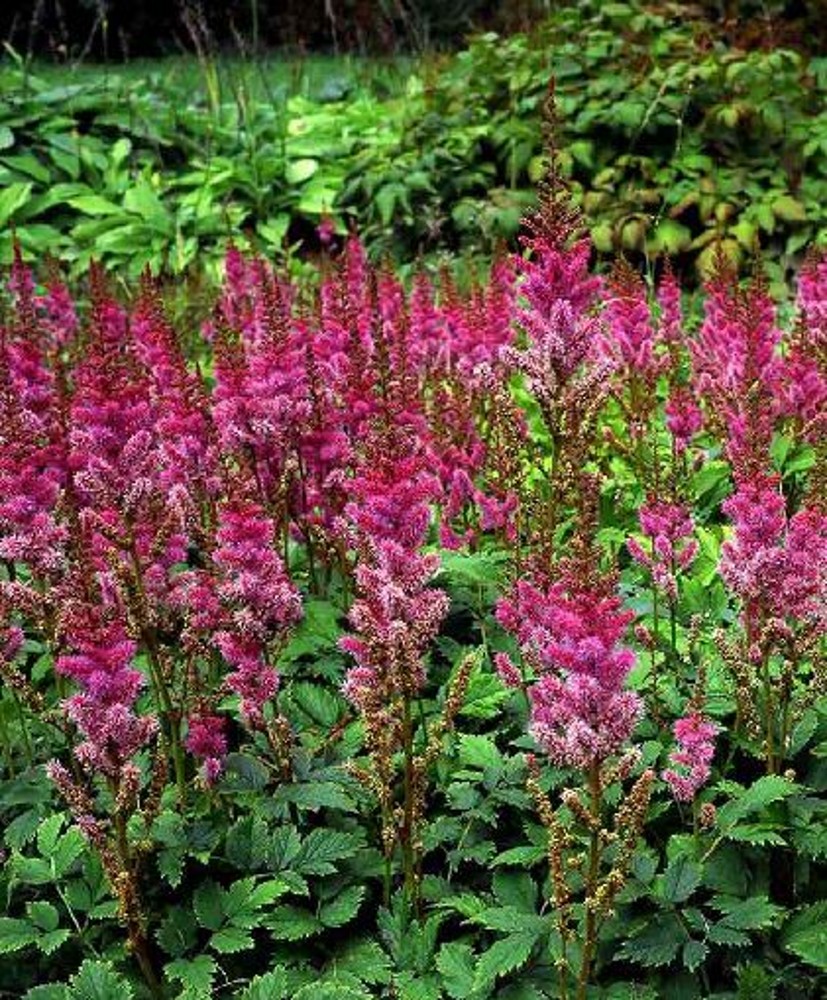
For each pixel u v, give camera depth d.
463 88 3.01
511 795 1.05
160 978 1.02
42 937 0.99
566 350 1.12
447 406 1.35
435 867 1.08
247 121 3.17
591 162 2.68
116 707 0.93
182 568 1.36
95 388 1.11
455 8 5.11
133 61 5.18
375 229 2.79
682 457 1.31
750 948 1.00
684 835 1.02
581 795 1.04
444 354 1.54
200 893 1.01
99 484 1.05
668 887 0.97
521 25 3.80
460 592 1.26
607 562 1.08
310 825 1.10
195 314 2.06
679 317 1.64
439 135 2.90
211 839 1.04
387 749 0.98
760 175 2.59
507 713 1.15
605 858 0.99
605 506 1.38
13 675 1.04
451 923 1.04
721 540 1.34
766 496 1.00
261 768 1.08
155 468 1.17
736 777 1.11
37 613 1.07
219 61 4.05
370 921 1.05
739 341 1.43
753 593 1.01
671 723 1.11
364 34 4.95
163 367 1.32
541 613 1.02
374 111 3.45
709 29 3.03
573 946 0.97
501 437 1.29
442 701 1.13
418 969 0.98
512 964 0.93
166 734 1.13
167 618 1.07
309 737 1.12
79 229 2.89
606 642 0.87
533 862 0.99
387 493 0.99
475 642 1.24
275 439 1.22
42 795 1.08
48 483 1.11
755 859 1.02
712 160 2.62
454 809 1.09
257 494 1.25
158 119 3.35
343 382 1.27
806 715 1.08
